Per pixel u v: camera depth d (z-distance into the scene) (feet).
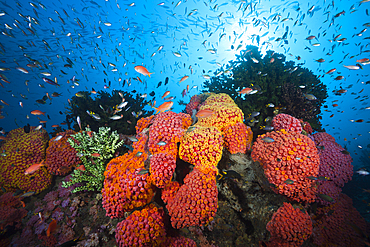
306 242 10.91
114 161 11.30
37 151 15.05
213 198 8.63
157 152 10.52
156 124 11.09
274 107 17.17
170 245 9.37
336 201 11.98
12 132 17.16
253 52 20.18
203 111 10.61
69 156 14.75
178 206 8.71
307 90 18.04
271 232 9.46
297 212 9.48
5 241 12.45
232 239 10.41
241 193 11.10
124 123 20.24
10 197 14.30
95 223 12.37
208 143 9.84
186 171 11.57
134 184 8.98
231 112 12.41
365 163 46.78
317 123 17.67
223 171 11.27
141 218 8.96
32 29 25.11
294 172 9.36
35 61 22.56
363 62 15.43
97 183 12.85
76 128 20.27
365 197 24.11
